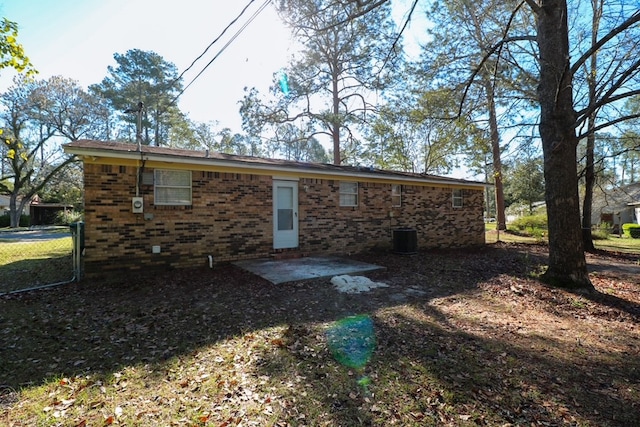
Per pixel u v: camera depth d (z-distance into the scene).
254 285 6.46
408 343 3.86
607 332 4.42
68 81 26.42
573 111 6.71
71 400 2.69
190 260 7.83
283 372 3.15
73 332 4.14
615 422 2.48
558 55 6.68
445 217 13.45
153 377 3.07
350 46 16.36
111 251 6.95
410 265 8.96
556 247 6.86
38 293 5.89
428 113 12.41
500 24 10.84
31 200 34.19
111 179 6.94
